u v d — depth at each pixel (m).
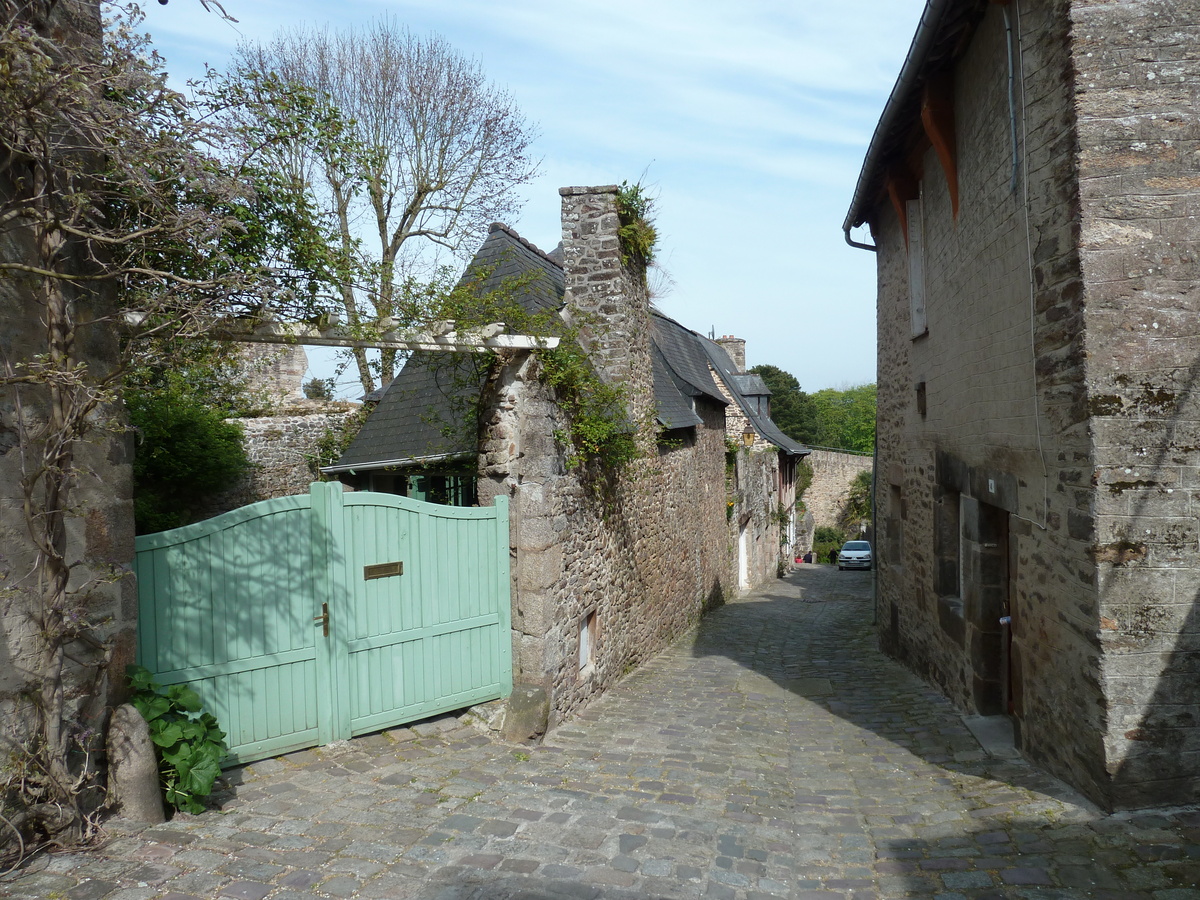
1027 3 4.45
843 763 5.27
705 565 13.06
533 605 5.77
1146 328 3.84
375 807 4.07
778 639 10.95
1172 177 3.84
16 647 3.18
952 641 6.73
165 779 3.82
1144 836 3.62
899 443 8.98
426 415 8.41
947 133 6.16
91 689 3.52
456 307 5.23
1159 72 3.86
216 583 4.36
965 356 6.03
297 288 4.38
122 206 3.59
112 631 3.65
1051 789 4.32
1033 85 4.42
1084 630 4.05
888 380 9.56
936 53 5.74
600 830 3.95
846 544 26.75
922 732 5.89
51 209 3.18
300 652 4.73
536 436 5.78
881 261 9.81
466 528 5.61
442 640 5.47
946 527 7.11
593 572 7.02
